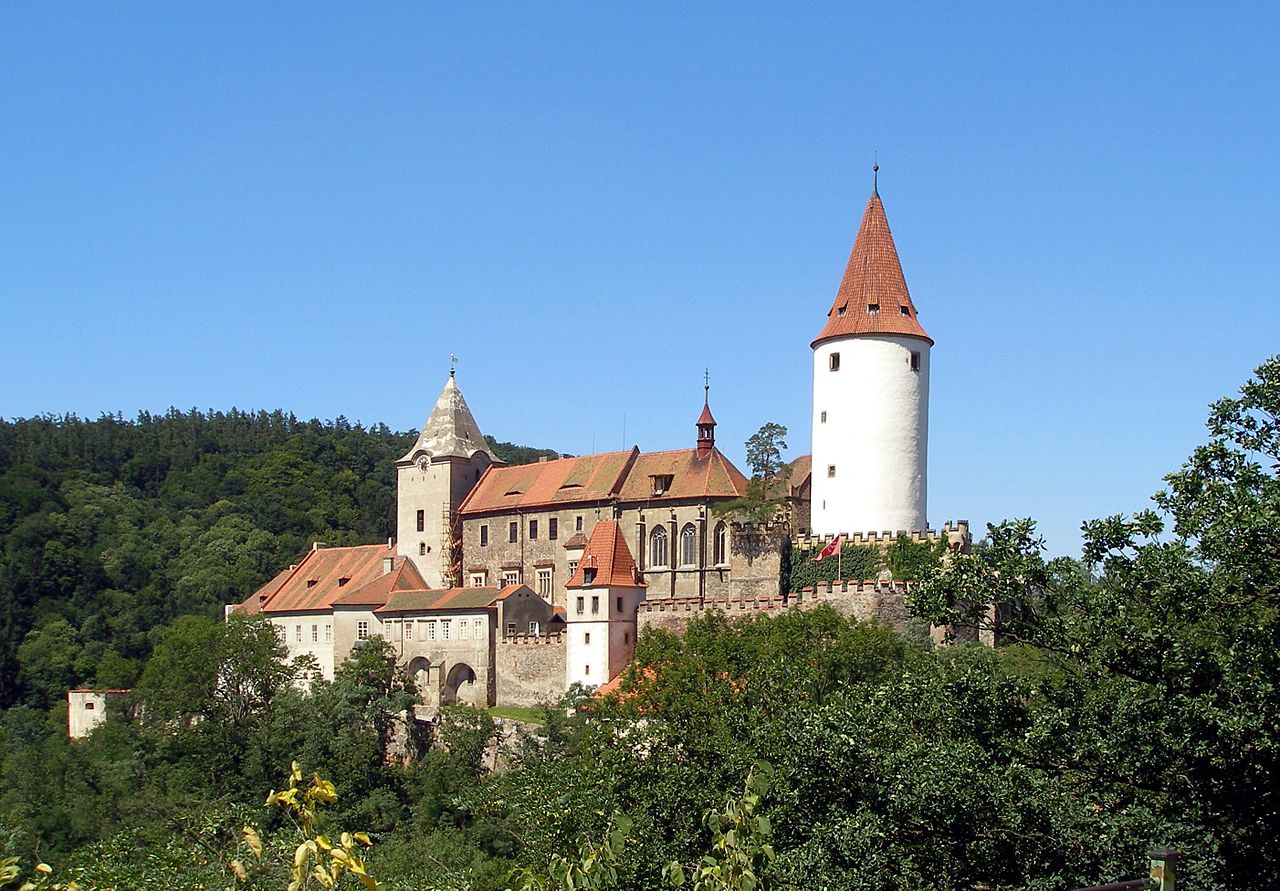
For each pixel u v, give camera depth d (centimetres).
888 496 11656
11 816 9356
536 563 13838
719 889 2517
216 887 4247
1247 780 3847
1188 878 3800
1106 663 4228
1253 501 3959
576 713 10038
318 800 2388
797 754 4362
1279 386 4178
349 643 14112
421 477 14938
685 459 13138
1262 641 3919
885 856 3966
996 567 4447
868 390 11738
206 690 12419
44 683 17675
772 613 11262
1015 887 3872
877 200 12175
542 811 5731
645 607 11944
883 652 8256
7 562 19162
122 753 11800
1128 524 4300
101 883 4450
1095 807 4138
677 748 6094
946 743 4206
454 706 11956
